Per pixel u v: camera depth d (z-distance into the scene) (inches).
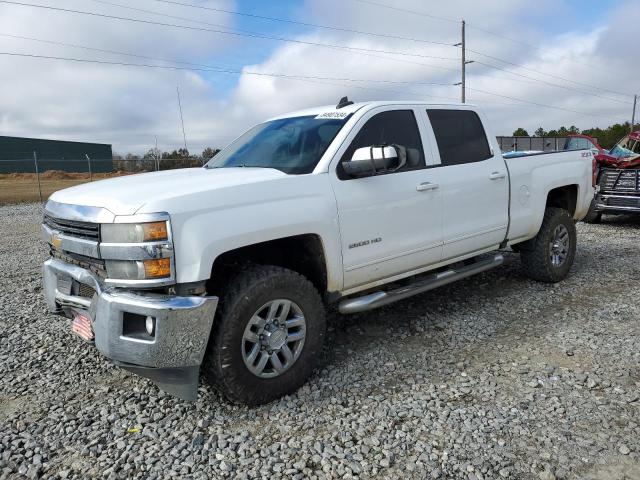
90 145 2225.6
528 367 147.8
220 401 134.8
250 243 125.3
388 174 158.9
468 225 184.7
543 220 222.8
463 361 153.6
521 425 118.0
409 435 115.5
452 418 121.7
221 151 196.5
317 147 153.6
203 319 117.5
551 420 119.7
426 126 176.6
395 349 164.7
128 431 122.0
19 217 613.0
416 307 204.4
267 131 181.9
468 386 137.6
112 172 1446.9
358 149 148.6
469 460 106.0
